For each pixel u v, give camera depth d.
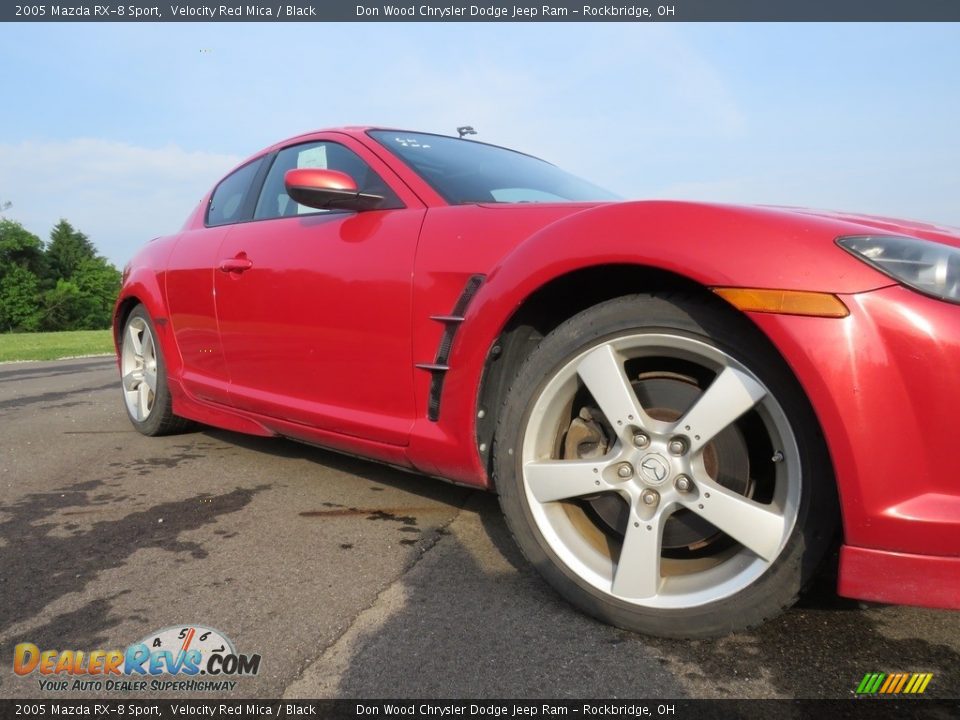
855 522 1.34
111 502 2.69
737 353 1.48
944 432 1.29
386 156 2.48
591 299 1.83
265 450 3.55
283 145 3.12
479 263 1.94
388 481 2.94
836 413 1.33
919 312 1.31
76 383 7.03
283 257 2.60
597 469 1.64
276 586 1.90
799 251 1.40
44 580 1.95
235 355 2.92
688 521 1.65
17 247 72.31
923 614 1.69
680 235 1.52
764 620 1.47
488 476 1.94
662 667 1.48
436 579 1.93
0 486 2.94
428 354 2.05
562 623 1.67
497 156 2.82
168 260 3.48
